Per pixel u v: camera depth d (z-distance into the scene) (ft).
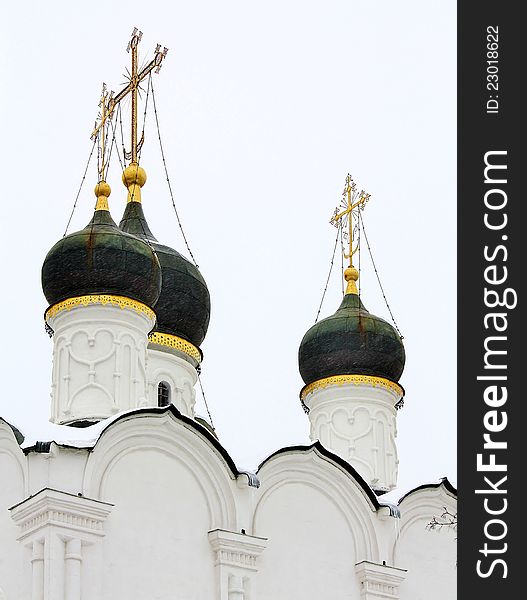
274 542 88.48
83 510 81.00
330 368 114.01
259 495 88.99
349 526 92.07
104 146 112.88
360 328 114.73
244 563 86.02
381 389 113.70
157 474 85.30
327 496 91.91
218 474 87.10
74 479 81.87
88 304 98.02
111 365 96.89
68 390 96.48
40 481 81.61
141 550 82.94
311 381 115.65
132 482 84.17
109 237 99.40
